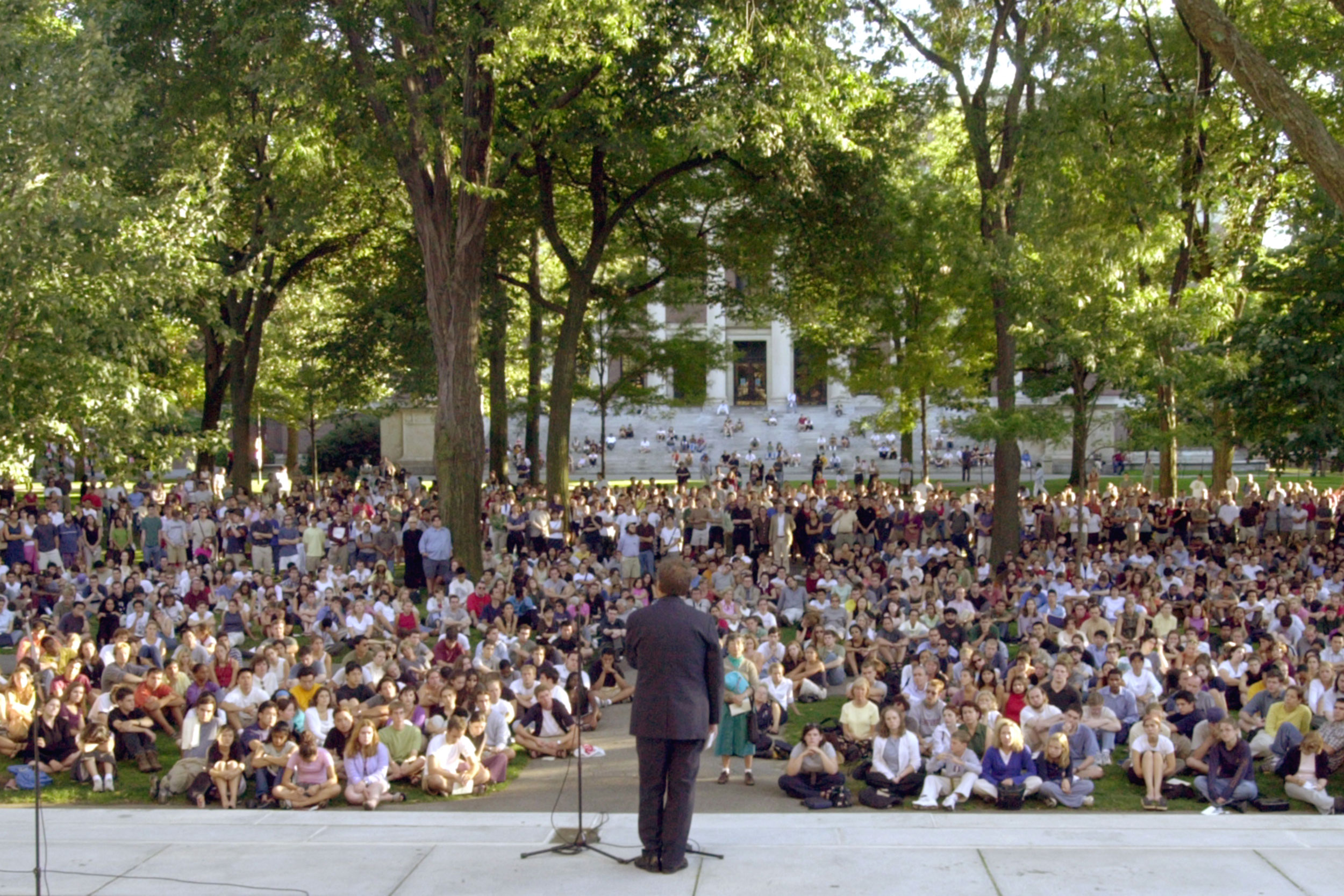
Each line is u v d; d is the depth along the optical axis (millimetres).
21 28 17969
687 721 5945
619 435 58688
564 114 21984
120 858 6449
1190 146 24812
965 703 11969
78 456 25312
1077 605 17219
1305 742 11297
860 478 38188
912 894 5656
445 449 21734
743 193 29281
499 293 30828
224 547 24297
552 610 18203
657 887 5766
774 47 21031
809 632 17469
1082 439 21344
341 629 18172
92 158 17500
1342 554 21609
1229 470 30609
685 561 6301
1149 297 20047
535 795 11680
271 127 21984
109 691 13344
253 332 32406
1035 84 22125
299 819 7789
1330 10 24047
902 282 29453
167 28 24703
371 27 19703
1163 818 8133
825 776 11312
